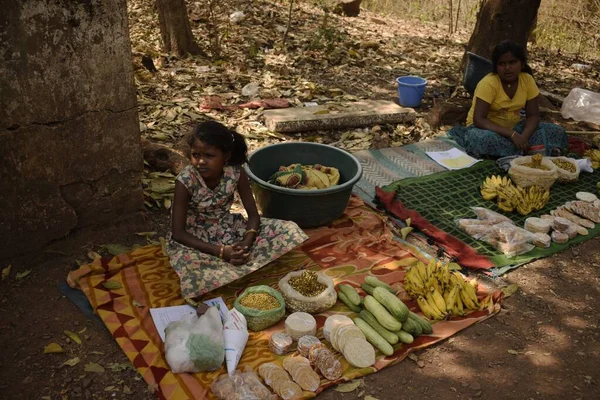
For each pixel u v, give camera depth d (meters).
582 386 2.83
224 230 3.50
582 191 4.68
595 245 4.01
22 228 3.35
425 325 3.05
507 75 4.94
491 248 3.89
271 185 3.74
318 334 3.01
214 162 3.20
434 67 7.80
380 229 4.01
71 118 3.31
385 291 3.12
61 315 3.11
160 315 3.06
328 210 3.84
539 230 4.00
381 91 6.76
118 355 2.87
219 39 7.73
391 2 11.47
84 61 3.24
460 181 4.72
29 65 3.04
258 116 5.62
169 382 2.65
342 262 3.62
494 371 2.89
